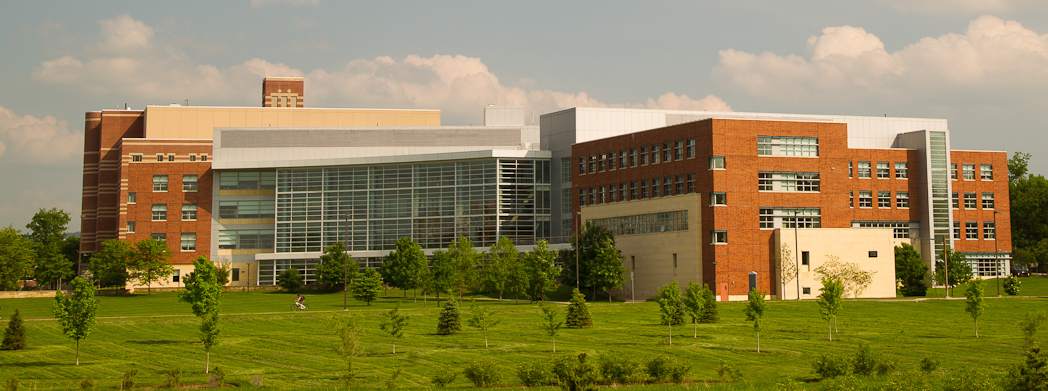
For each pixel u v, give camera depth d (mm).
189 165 140625
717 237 99062
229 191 140375
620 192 113375
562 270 112875
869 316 76938
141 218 139375
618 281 99000
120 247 122375
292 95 183375
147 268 123250
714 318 72875
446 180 130375
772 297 100562
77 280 54000
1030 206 155250
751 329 67375
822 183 104250
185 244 139000
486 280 101562
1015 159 167875
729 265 99062
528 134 147250
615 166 114375
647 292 107500
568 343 60062
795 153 103625
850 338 61156
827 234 101812
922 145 133375
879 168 131750
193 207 139875
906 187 132875
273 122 162375
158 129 156625
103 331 68125
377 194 133500
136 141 146125
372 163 133000
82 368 51469
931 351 54031
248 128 144875
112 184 155250
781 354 53938
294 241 134750
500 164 127750
